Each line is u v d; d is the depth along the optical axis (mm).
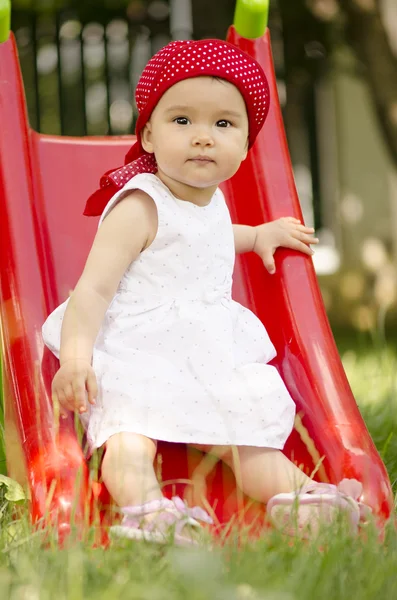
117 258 2270
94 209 2521
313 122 9234
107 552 1773
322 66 8531
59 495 1964
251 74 2371
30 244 2576
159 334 2246
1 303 2479
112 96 7891
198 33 7855
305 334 2447
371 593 1623
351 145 9234
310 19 8195
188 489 2205
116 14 7949
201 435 2129
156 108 2361
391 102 7434
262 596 1512
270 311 2588
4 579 1609
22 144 2773
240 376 2230
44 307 2465
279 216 2707
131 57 7914
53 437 2115
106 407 2143
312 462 2279
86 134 7527
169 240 2322
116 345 2230
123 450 2047
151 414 2121
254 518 2080
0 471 2641
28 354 2342
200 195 2414
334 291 9109
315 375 2352
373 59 7441
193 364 2223
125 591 1574
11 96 2850
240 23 3014
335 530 1889
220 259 2412
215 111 2320
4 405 2479
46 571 1674
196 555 1553
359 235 9227
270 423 2180
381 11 7430
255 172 2799
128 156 2541
